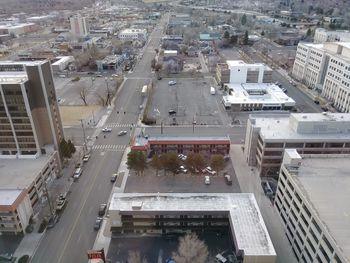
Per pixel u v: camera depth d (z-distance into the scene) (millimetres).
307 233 79000
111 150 140375
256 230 83500
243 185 115688
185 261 80375
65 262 84375
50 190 113125
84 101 190500
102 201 107438
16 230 92812
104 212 101875
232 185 115500
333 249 66188
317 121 116750
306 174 91438
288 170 92938
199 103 195000
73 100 199125
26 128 111000
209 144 133000
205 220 91625
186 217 90688
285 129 122125
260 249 77500
